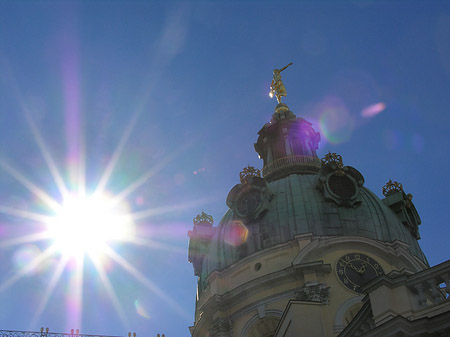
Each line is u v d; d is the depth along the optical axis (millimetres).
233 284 43031
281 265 41188
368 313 21938
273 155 55062
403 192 48156
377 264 40219
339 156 46125
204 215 54062
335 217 43156
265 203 45156
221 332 41156
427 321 19125
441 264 20562
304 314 30391
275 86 63281
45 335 30828
